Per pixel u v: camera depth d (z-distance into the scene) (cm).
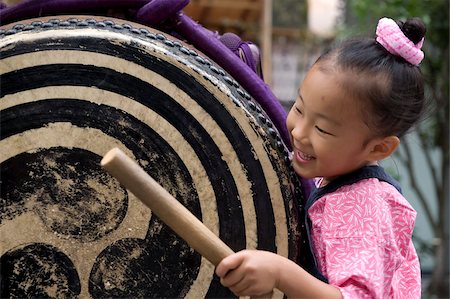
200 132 109
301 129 115
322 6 502
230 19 479
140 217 108
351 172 118
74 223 108
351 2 402
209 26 485
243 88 120
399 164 440
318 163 115
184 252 110
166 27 124
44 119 106
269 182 111
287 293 105
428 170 448
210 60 117
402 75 114
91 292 108
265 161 111
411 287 128
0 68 105
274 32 495
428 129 368
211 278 110
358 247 111
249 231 111
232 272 100
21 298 108
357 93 110
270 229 112
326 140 112
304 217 120
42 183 107
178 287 110
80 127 107
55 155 107
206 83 108
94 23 109
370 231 111
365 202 114
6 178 107
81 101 107
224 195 110
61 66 106
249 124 110
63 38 106
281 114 123
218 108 109
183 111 108
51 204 107
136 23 118
